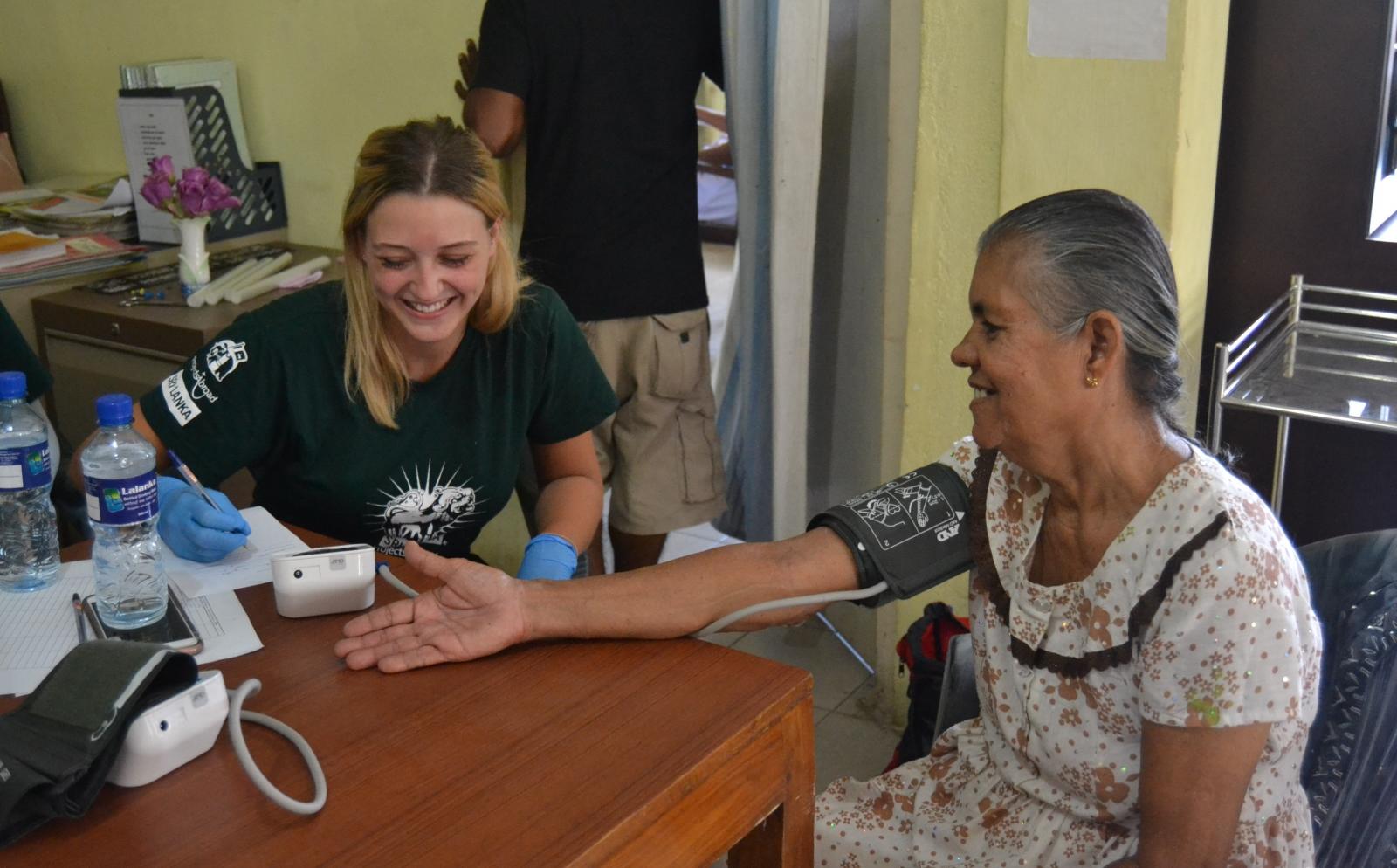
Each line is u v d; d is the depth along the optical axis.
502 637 1.21
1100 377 1.08
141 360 2.71
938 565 1.30
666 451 2.67
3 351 1.89
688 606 1.26
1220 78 2.04
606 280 2.52
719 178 6.27
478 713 1.11
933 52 2.07
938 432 2.24
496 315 1.58
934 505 1.31
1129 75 1.91
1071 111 1.96
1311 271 2.17
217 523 1.38
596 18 2.39
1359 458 2.23
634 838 0.97
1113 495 1.13
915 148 2.14
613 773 1.02
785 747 1.15
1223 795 1.08
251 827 0.95
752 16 2.35
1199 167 2.02
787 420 2.46
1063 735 1.19
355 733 1.08
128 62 3.43
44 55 3.61
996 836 1.26
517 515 2.97
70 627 1.23
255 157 3.26
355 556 1.28
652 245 2.53
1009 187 2.04
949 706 1.43
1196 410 2.23
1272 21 2.08
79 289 2.89
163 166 2.77
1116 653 1.13
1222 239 2.24
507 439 1.67
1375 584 1.27
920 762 1.39
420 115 2.97
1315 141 2.11
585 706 1.12
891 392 2.31
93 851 0.93
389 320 1.55
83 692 0.99
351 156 3.12
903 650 2.01
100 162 3.66
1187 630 1.07
